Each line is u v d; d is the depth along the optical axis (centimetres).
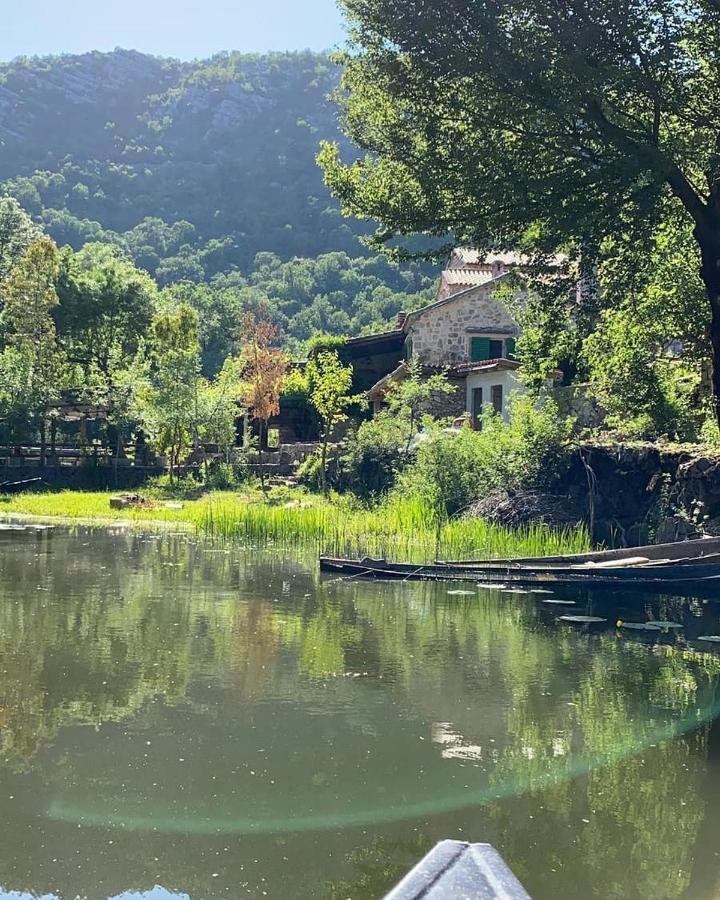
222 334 6738
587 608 1065
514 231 1181
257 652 789
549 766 521
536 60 962
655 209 1087
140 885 368
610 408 1752
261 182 14212
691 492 1432
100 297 4503
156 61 18838
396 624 937
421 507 1812
